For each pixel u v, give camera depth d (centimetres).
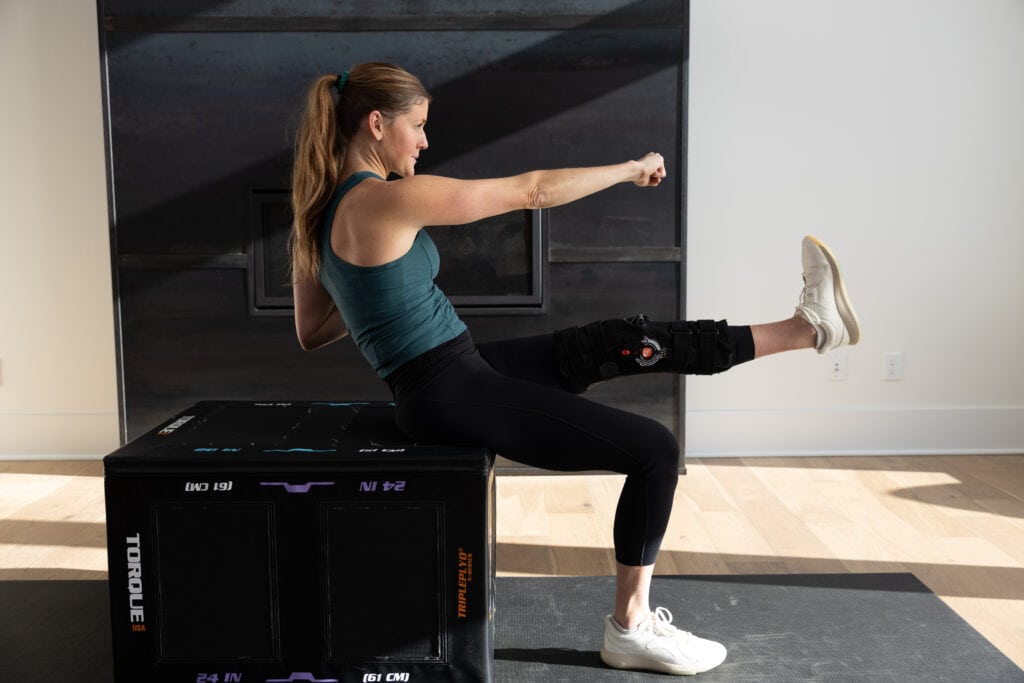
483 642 193
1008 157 396
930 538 303
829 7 389
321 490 189
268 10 356
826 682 206
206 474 188
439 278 370
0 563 286
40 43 390
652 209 369
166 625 192
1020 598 255
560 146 365
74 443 407
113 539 190
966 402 407
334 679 194
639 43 361
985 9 389
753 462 397
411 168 204
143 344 370
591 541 306
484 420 193
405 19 357
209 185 363
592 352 212
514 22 359
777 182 396
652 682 207
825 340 215
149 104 360
